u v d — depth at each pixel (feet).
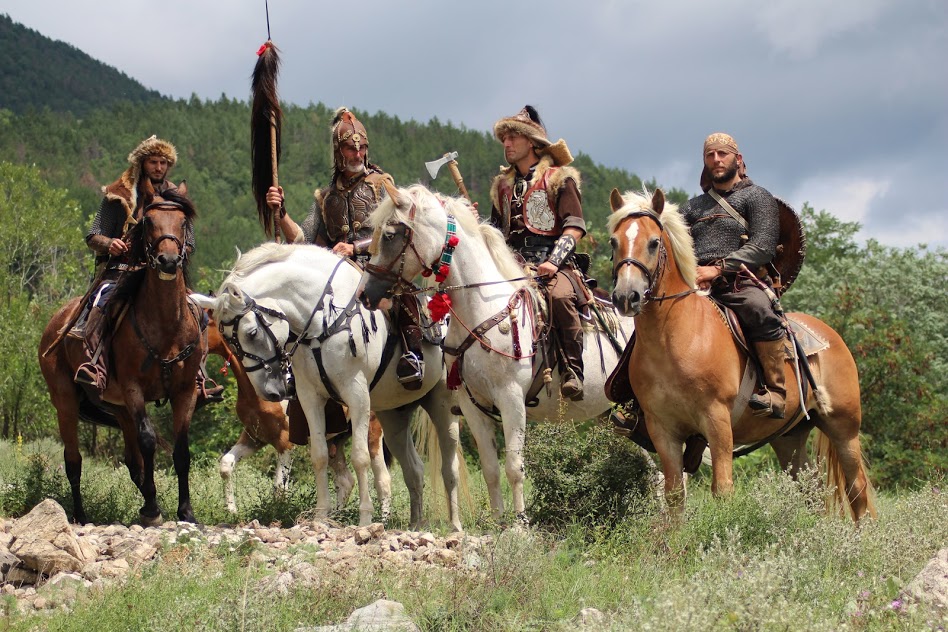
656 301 27.86
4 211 127.34
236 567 23.88
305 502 36.37
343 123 36.81
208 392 39.45
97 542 27.78
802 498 26.86
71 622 20.75
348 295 32.81
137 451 37.88
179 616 20.03
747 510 26.07
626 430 30.40
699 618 17.48
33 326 91.09
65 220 132.77
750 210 30.94
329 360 32.14
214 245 382.22
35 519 25.59
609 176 466.29
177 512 35.01
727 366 28.43
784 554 22.72
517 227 33.76
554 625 20.07
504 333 30.35
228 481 41.14
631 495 28.53
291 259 32.83
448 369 31.45
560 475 28.84
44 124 520.01
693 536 25.46
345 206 36.83
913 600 18.71
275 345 32.22
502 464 56.08
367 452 32.22
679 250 28.02
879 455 66.23
